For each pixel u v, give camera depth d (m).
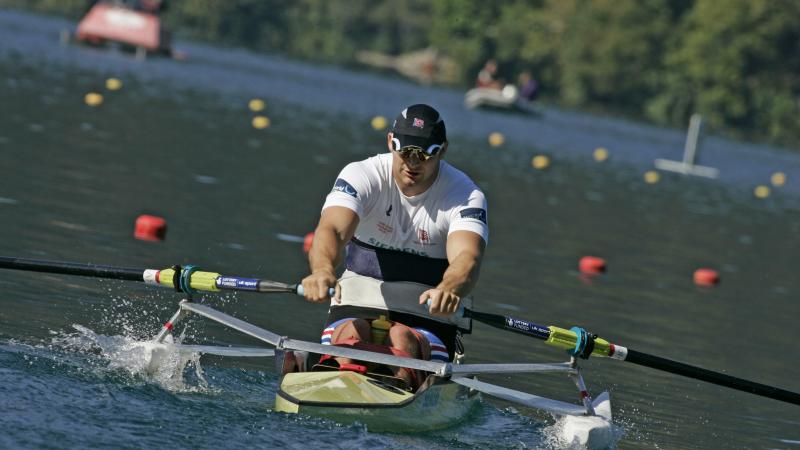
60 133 66.31
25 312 28.88
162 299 33.72
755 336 40.47
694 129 133.25
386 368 24.61
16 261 25.95
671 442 25.73
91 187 49.72
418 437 22.56
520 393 25.91
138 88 111.56
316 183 63.38
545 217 64.69
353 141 95.19
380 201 25.41
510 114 189.75
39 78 102.25
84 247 37.62
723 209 87.94
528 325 25.27
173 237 41.94
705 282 51.12
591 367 32.97
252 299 35.56
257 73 180.88
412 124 24.42
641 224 68.88
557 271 47.69
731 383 26.16
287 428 21.48
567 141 143.62
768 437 27.56
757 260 60.97
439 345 25.25
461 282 23.92
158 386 23.78
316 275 23.34
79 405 21.52
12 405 20.83
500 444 23.14
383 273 25.81
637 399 29.75
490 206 65.81
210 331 30.73
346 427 21.89
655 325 39.53
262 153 74.69
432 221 25.45
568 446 23.80
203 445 20.08
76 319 29.16
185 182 55.94
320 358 25.53
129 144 67.19
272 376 26.42
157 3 167.50
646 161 131.38
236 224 46.78
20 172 50.06
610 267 51.00
